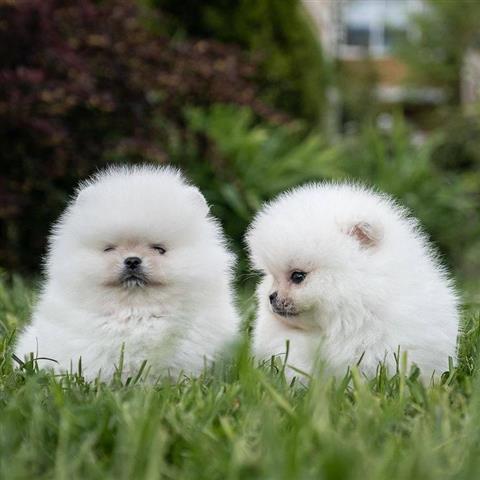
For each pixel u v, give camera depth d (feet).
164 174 3.76
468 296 5.20
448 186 9.08
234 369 3.33
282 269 3.44
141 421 2.67
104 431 2.74
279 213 3.52
